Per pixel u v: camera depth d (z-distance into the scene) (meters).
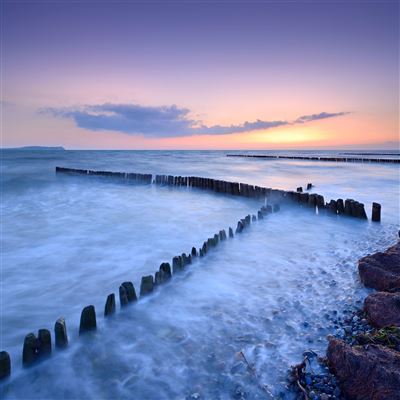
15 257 7.45
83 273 6.47
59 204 14.55
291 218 10.47
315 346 3.59
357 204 10.12
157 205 14.10
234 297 5.02
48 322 4.65
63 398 3.16
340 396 2.80
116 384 3.28
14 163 46.31
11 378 3.39
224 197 15.98
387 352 2.86
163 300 4.96
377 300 3.98
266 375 3.17
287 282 5.51
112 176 25.30
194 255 6.53
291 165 42.50
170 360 3.57
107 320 4.43
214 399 2.96
